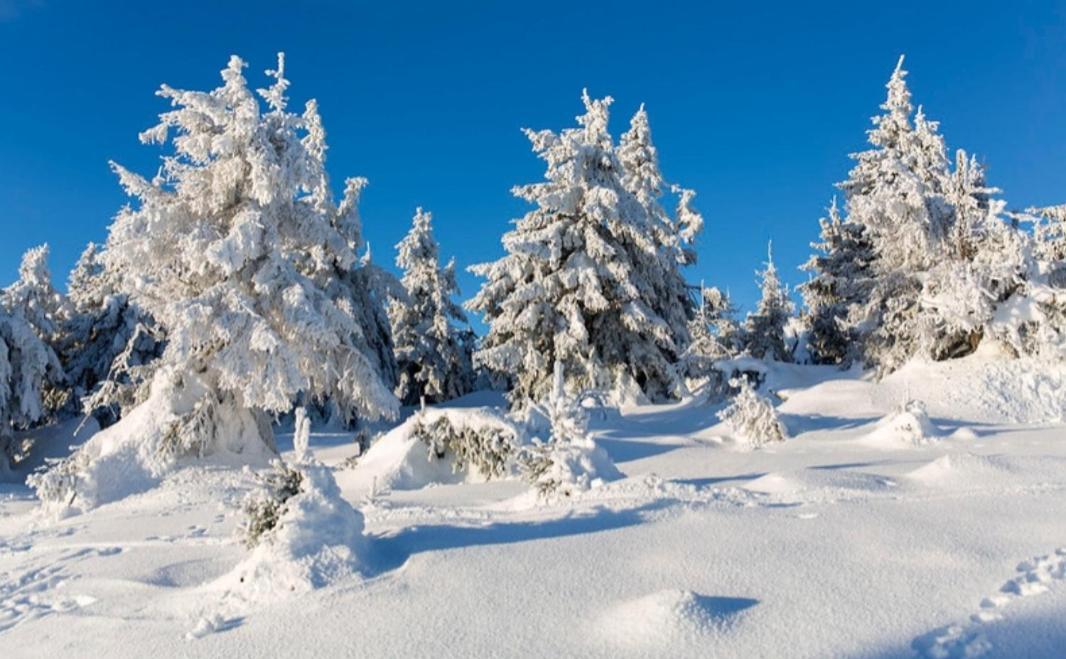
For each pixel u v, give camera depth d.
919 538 6.40
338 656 4.84
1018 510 7.21
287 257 20.92
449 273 44.34
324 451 25.06
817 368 29.42
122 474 17.45
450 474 15.54
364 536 7.11
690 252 38.69
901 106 34.84
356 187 36.50
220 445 19.39
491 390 45.03
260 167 19.20
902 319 27.06
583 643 4.68
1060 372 22.77
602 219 28.55
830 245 39.00
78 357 34.69
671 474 12.52
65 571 8.38
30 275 31.39
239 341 18.86
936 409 22.03
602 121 30.31
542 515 8.23
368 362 21.25
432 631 5.09
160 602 6.48
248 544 7.05
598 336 29.20
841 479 9.27
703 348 25.97
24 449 27.52
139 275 19.45
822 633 4.53
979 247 25.64
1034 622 4.43
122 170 19.42
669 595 5.01
